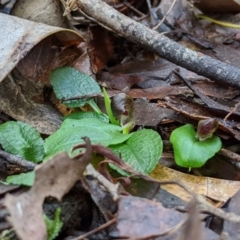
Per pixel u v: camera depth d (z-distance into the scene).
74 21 0.39
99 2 0.35
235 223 0.26
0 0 0.38
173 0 0.41
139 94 0.34
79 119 0.31
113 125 0.30
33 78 0.34
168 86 0.34
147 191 0.28
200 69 0.33
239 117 0.32
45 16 0.38
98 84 0.34
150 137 0.30
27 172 0.28
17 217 0.25
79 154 0.27
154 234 0.25
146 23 0.40
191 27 0.40
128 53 0.39
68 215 0.27
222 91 0.34
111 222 0.26
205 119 0.30
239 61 0.36
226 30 0.40
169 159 0.31
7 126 0.30
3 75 0.31
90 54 0.37
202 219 0.26
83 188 0.27
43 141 0.30
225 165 0.31
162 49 0.34
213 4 0.40
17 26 0.32
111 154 0.27
